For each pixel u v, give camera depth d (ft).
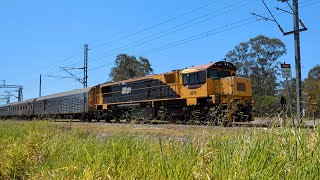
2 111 186.80
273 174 8.91
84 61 153.58
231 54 152.66
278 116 11.85
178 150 13.05
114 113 93.76
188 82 68.49
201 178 9.58
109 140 19.11
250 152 9.90
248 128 13.67
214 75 65.62
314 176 8.41
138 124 30.45
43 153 20.27
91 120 108.88
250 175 8.73
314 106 14.88
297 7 62.64
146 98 80.38
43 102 134.41
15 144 22.65
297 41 62.64
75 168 14.11
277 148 10.32
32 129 32.99
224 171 9.28
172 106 72.79
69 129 36.37
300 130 10.84
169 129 36.04
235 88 61.00
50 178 14.78
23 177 18.79
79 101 108.47
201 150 11.75
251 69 147.54
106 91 99.91
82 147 18.29
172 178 9.87
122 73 175.73
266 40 147.23
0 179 19.76
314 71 159.33
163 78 75.51
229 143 12.31
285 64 51.90
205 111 64.13
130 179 11.51
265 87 143.13
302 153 9.56
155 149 15.16
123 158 14.03
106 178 12.64
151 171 11.39
